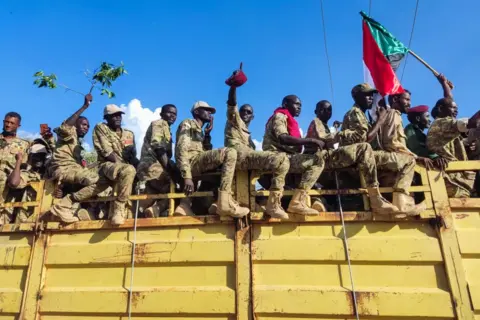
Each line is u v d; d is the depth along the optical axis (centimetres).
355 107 398
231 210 345
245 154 373
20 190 459
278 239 342
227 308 324
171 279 345
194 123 442
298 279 329
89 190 392
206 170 398
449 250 320
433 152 423
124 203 384
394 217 337
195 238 356
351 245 330
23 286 367
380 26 481
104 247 365
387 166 356
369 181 346
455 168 352
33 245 379
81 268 366
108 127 491
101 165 407
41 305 354
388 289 316
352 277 324
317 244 334
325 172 414
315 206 356
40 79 434
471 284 309
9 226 393
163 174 430
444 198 340
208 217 358
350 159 357
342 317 313
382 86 436
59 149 441
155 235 364
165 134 453
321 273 329
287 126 423
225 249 343
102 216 493
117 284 352
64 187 434
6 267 379
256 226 352
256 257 337
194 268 345
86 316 347
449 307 304
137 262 353
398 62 483
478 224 331
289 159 378
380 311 308
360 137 373
